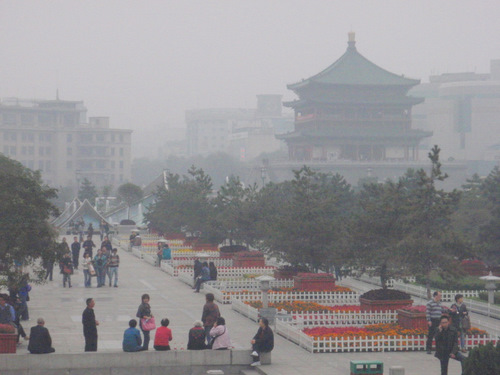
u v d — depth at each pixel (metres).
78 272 70.81
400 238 47.69
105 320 45.53
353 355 36.47
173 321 45.75
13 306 37.78
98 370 32.69
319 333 38.03
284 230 59.22
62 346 37.31
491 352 26.33
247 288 59.78
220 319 34.38
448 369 33.34
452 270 46.06
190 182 99.00
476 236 72.69
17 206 39.03
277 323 42.34
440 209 46.47
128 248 93.31
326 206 60.00
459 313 37.19
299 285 55.22
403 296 45.69
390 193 49.72
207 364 33.66
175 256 81.94
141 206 134.12
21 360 32.09
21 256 39.19
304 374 32.25
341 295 53.69
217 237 85.81
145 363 33.09
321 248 58.88
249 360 34.09
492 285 50.91
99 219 119.94
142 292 58.75
